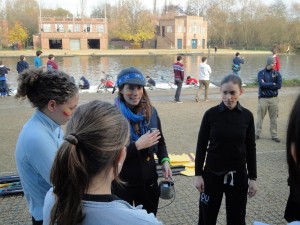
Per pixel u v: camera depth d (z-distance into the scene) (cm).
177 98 1301
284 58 5588
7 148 692
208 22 8669
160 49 7506
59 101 187
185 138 777
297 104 104
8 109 1150
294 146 102
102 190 125
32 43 7506
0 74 1495
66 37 6869
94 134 119
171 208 421
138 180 258
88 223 116
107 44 7312
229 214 305
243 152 295
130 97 269
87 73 3344
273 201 436
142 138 252
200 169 311
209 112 302
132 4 7681
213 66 4084
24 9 8100
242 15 8431
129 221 117
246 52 7019
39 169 179
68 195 117
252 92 1516
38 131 183
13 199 446
